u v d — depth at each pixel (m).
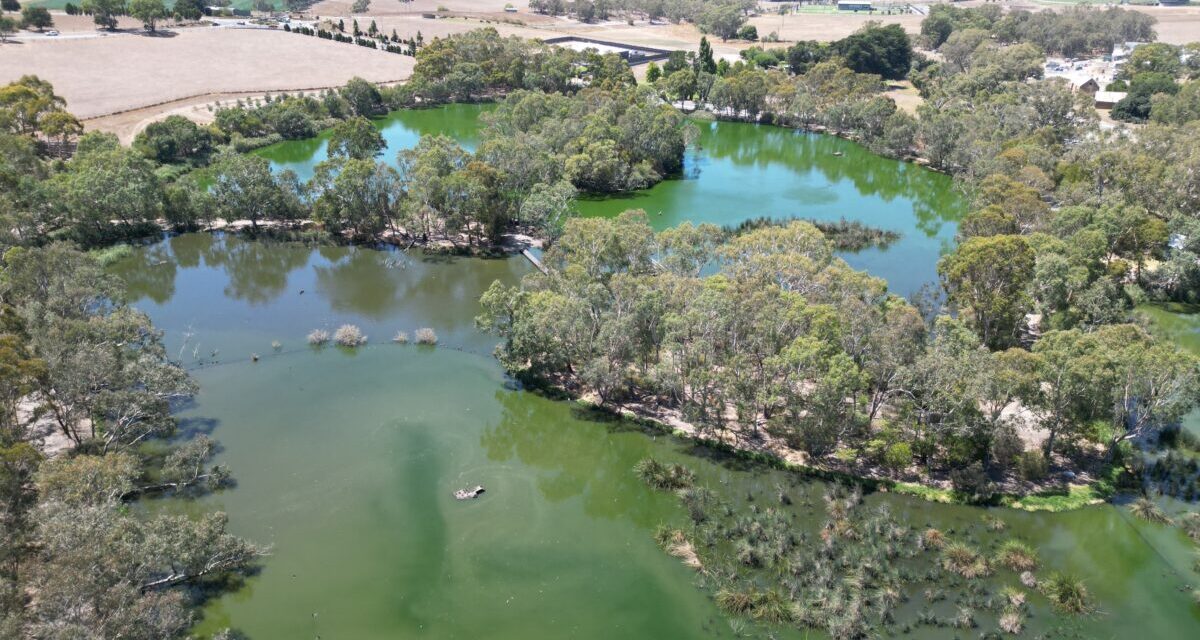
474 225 155.75
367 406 97.12
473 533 76.75
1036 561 72.81
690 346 90.44
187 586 68.25
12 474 63.03
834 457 87.69
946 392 80.81
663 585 70.88
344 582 69.81
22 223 130.25
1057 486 83.12
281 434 90.56
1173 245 135.62
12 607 53.31
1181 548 75.62
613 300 99.19
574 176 177.12
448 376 104.75
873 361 86.62
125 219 144.25
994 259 106.00
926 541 74.69
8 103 177.25
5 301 99.44
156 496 79.38
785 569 72.00
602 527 78.44
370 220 145.50
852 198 187.38
